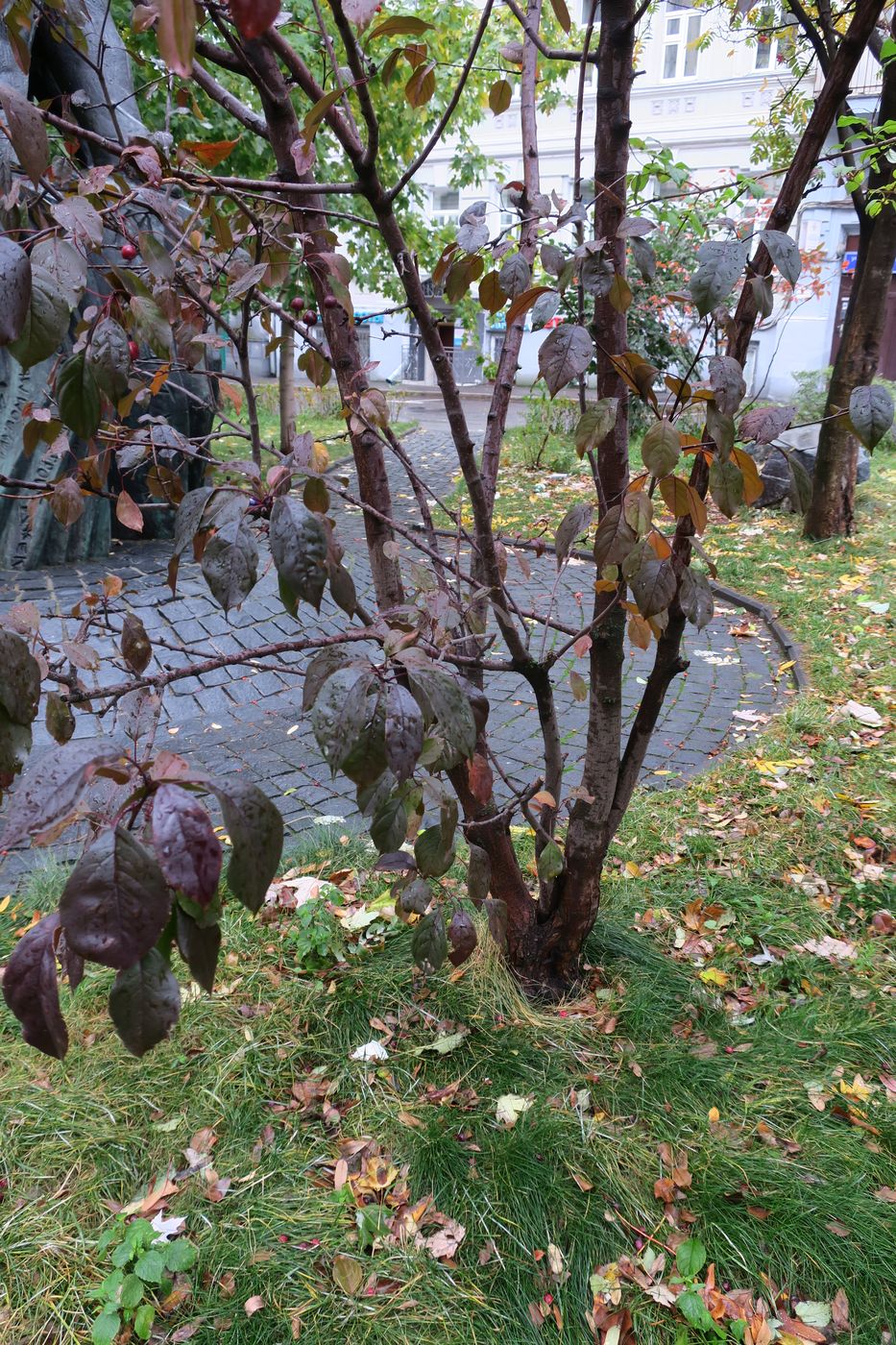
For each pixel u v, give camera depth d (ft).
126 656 4.96
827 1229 6.28
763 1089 7.45
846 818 11.25
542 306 4.96
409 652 4.00
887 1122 7.18
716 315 5.67
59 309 3.01
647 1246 6.23
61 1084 7.52
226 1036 7.91
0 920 9.48
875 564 21.21
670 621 7.01
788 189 6.02
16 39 4.75
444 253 5.86
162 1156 6.94
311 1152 6.96
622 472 6.50
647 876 10.21
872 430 5.07
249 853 2.75
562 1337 5.79
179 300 5.32
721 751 13.41
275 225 6.00
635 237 5.69
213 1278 6.07
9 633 3.14
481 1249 6.27
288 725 14.40
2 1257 6.20
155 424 5.75
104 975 8.48
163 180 4.40
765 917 9.46
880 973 8.83
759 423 5.38
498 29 22.98
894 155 15.79
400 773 3.59
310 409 43.55
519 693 15.89
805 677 15.64
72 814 2.90
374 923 9.23
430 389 60.70
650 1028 7.97
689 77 51.83
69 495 5.46
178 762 2.84
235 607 3.57
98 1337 5.65
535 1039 7.85
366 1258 6.18
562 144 55.16
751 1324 5.80
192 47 1.81
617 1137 6.96
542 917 8.25
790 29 22.53
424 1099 7.34
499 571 6.79
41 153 2.84
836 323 49.32
